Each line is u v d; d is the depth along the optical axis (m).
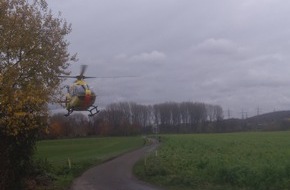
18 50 22.97
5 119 21.84
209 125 179.00
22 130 22.98
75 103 37.06
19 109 21.81
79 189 27.81
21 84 23.02
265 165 29.55
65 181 31.55
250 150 52.16
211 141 81.06
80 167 43.28
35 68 23.45
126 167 43.94
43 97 22.69
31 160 25.95
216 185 25.91
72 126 120.19
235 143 70.88
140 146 89.06
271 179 23.91
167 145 78.81
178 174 32.47
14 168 23.75
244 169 27.00
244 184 24.81
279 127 165.00
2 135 22.89
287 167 25.70
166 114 178.00
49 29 24.23
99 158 56.72
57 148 85.44
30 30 23.11
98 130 135.62
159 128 177.25
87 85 37.44
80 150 79.69
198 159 41.88
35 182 28.02
